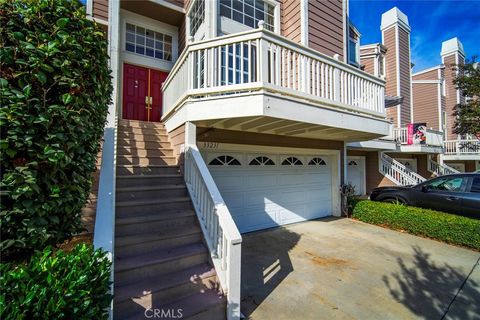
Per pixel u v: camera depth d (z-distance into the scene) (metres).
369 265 4.01
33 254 1.62
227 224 2.81
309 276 3.63
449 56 17.72
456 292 3.21
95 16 6.40
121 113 7.02
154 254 3.00
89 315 1.30
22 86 1.54
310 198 7.14
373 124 5.58
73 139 1.79
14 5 1.57
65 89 1.78
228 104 3.89
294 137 6.49
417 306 2.91
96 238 2.20
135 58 7.36
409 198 6.40
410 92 14.22
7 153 1.45
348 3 8.00
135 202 3.52
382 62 13.88
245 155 5.86
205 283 2.83
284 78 4.15
